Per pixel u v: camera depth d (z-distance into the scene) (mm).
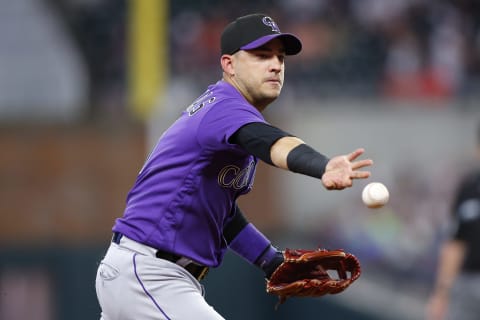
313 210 38656
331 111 40062
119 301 11016
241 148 10430
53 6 47500
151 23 41562
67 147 37625
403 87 45781
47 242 37000
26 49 44625
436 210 35000
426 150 40312
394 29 49656
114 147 37938
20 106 43375
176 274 10984
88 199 37594
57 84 44250
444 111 40812
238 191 11391
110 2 49312
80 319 34000
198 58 47406
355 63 48688
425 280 32250
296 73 47656
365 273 34938
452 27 49344
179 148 10812
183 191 10836
